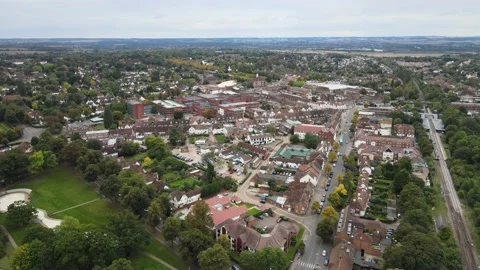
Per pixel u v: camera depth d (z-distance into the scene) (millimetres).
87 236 150500
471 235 181375
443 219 191875
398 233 162125
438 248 146000
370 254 161125
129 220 162000
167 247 169500
